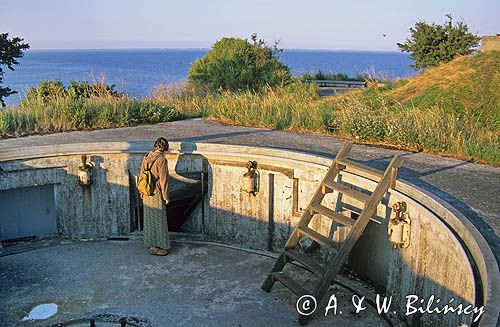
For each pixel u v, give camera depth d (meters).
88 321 6.36
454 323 5.11
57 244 8.95
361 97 16.88
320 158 8.13
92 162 9.03
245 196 8.89
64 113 11.91
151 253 8.53
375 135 10.49
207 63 21.23
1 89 21.16
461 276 5.00
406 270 6.39
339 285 7.55
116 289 7.25
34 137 10.55
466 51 22.55
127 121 12.41
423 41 23.30
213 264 8.20
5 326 6.23
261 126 12.38
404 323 6.41
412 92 16.30
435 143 9.75
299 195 8.45
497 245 5.21
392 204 6.66
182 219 9.91
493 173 8.12
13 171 8.59
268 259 8.46
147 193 8.16
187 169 9.16
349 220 6.66
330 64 157.75
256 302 6.93
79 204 9.14
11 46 21.25
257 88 19.77
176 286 7.38
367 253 7.61
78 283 7.42
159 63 169.62
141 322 6.35
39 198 9.23
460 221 5.34
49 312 6.59
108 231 9.30
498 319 3.64
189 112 14.55
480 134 10.41
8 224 9.02
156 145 8.29
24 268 7.92
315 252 8.20
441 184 7.45
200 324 6.32
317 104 13.93
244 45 21.88
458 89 14.77
